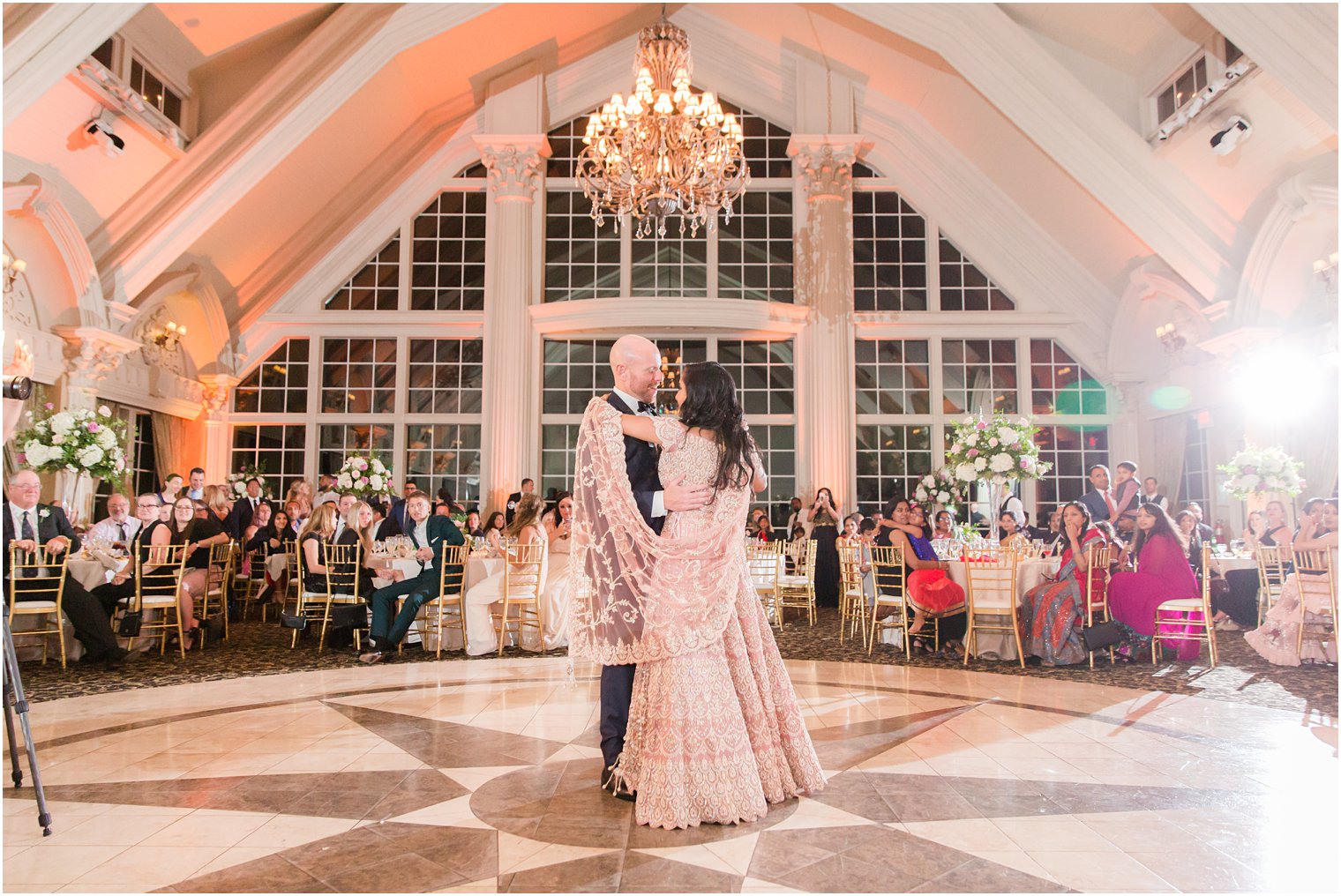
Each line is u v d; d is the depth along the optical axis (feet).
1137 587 19.72
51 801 9.71
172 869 7.68
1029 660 20.03
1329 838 8.40
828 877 7.41
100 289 29.89
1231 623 25.81
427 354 41.47
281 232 37.99
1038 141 31.35
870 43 37.50
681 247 41.16
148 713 14.58
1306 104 22.89
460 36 35.45
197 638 22.88
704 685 9.10
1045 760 11.23
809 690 16.39
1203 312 31.48
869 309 40.75
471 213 41.98
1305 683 17.04
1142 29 29.37
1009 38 30.22
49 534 20.79
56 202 27.02
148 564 21.03
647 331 39.60
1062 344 40.22
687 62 29.19
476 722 13.64
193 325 38.11
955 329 40.19
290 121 31.78
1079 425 39.88
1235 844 8.21
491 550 23.91
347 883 7.33
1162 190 30.07
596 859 7.85
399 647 21.72
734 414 9.95
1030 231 39.45
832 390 38.91
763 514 36.06
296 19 31.37
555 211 41.63
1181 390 35.94
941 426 39.86
